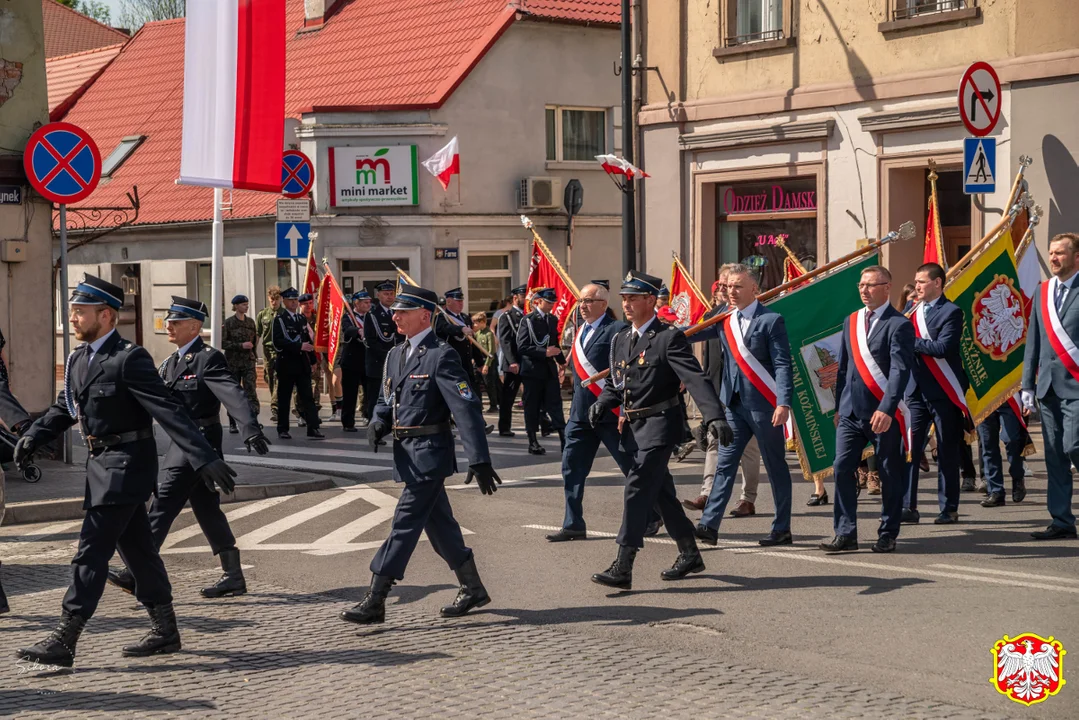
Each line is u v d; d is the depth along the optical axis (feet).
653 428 29.55
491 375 77.15
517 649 24.94
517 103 101.45
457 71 98.68
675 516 30.68
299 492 46.91
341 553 35.32
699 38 74.18
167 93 123.44
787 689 21.80
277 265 102.58
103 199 114.93
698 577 30.91
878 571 30.81
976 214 62.23
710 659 23.86
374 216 98.02
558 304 62.54
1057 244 33.63
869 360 32.63
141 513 25.05
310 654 24.90
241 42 48.67
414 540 27.22
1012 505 40.40
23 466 24.86
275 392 70.90
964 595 28.14
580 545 35.47
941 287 37.11
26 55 52.06
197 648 25.53
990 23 61.36
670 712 20.68
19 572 33.68
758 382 34.12
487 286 101.60
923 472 48.16
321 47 112.88
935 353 36.42
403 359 27.45
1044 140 59.57
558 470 51.90
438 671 23.48
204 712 21.22
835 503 33.68
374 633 26.53
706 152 74.38
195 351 30.53
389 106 97.86
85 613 24.22
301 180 69.26
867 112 66.18
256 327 71.05
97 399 24.38
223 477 24.25
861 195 66.74
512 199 101.65
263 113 49.16
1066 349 33.32
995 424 40.42
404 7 111.34
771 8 71.20
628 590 29.84
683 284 61.00
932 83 63.26
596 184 105.81
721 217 74.84
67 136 51.29
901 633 25.22
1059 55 58.65
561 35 103.40
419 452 27.02
